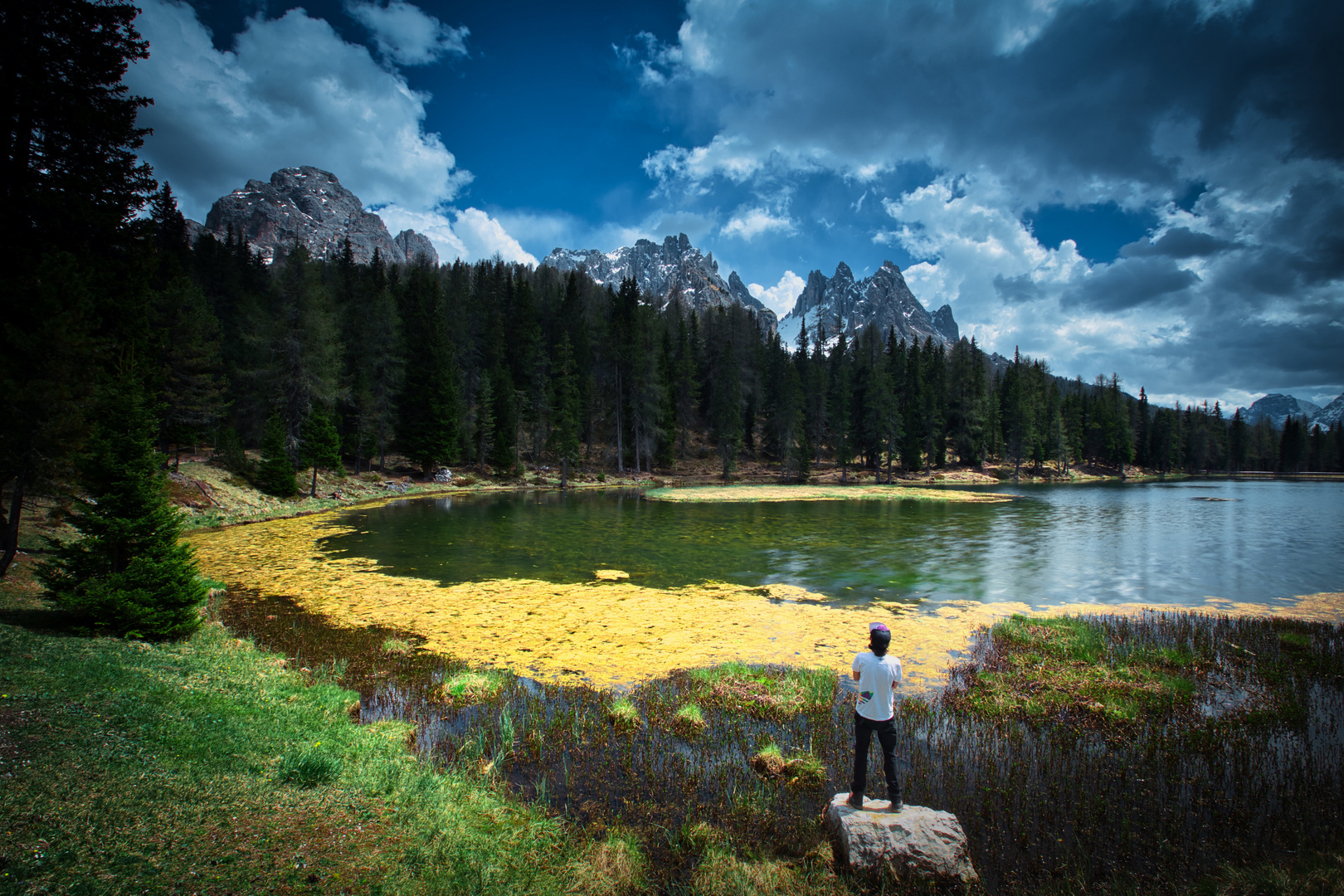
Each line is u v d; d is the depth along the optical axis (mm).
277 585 15836
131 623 9391
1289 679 9250
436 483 52031
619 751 6867
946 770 6445
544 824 5223
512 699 8344
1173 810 5754
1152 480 85938
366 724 7297
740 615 13133
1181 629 12023
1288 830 5406
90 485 9953
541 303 86375
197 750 5621
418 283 72938
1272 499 50219
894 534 26844
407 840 4684
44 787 4438
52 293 12602
